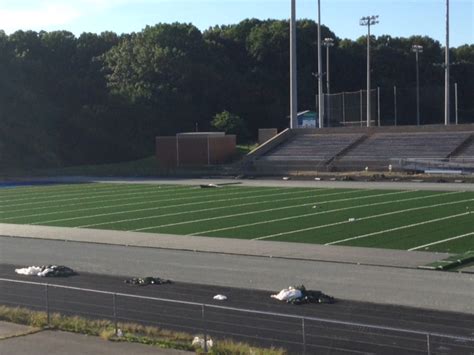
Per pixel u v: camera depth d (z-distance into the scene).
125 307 16.33
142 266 22.34
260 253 23.88
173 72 105.38
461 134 62.03
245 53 121.38
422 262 21.25
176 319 15.08
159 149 78.25
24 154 84.12
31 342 13.32
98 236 29.28
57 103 98.00
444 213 32.62
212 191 48.66
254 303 16.58
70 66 113.69
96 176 71.31
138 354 12.36
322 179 56.78
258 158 68.38
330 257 22.62
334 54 117.12
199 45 116.44
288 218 32.72
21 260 24.20
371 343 12.75
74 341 13.34
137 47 107.56
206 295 17.69
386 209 34.94
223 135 75.81
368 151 63.75
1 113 85.75
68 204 42.94
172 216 35.09
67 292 18.22
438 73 111.88
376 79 112.75
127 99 98.19
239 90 109.06
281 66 117.81
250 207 37.81
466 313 15.07
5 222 35.06
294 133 71.56
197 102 106.50
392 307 15.80
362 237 26.53
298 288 17.39
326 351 12.34
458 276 19.19
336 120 79.88
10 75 93.12
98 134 91.94
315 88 114.50
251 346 12.71
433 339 12.96
